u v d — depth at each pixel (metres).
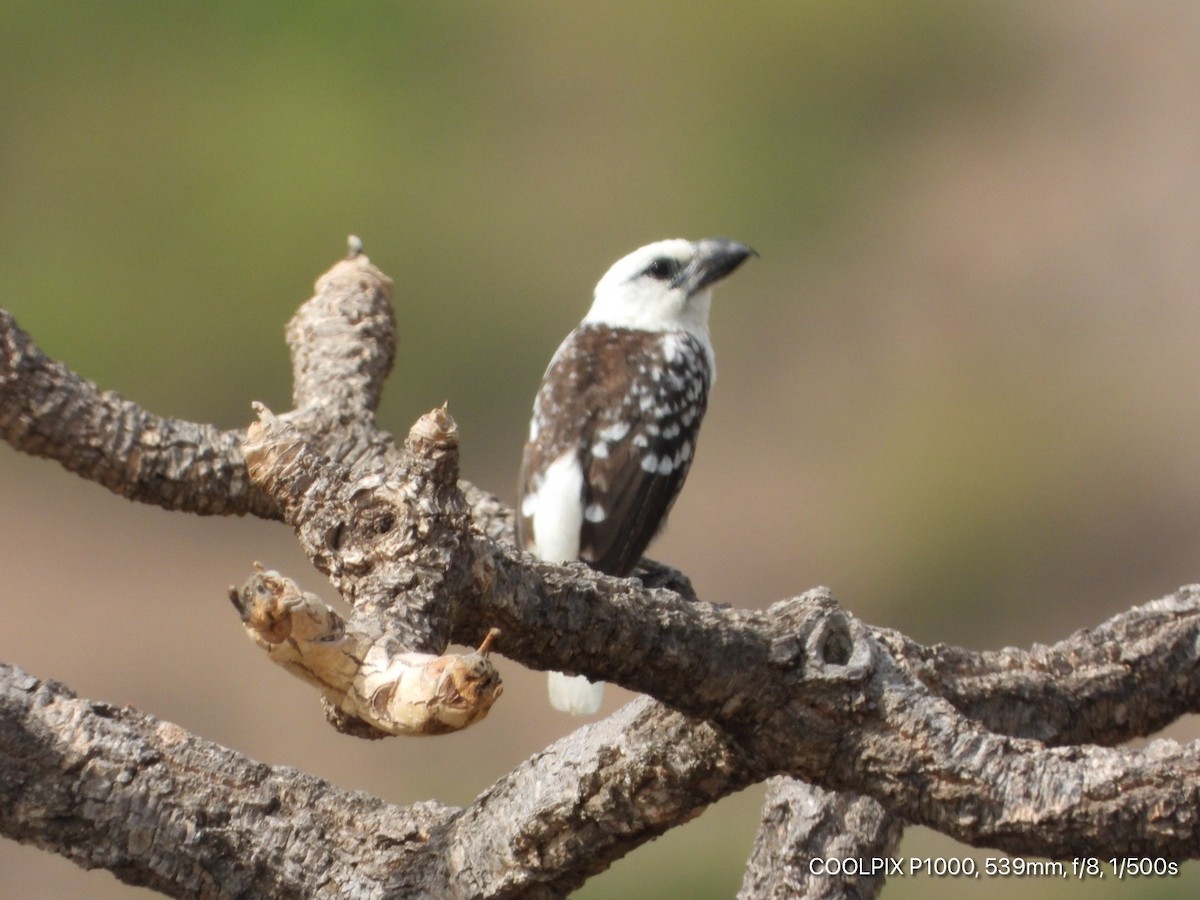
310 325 5.77
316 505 3.64
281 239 20.88
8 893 11.99
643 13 23.20
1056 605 17.78
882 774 3.80
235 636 15.74
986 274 21.41
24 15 21.95
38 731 3.93
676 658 3.80
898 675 3.86
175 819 3.98
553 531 8.38
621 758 4.05
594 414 8.57
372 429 5.53
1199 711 4.64
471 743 13.62
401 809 4.25
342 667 3.30
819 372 20.11
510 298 21.31
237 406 20.61
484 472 19.69
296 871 4.08
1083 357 20.31
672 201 22.66
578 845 4.12
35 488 17.55
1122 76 23.64
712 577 17.33
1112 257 21.38
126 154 21.48
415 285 21.25
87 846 3.92
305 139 21.62
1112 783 3.66
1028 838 3.71
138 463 5.14
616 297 9.04
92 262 20.86
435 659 3.25
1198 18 23.73
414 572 3.59
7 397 5.06
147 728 4.07
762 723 3.85
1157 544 18.33
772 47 23.64
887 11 23.55
